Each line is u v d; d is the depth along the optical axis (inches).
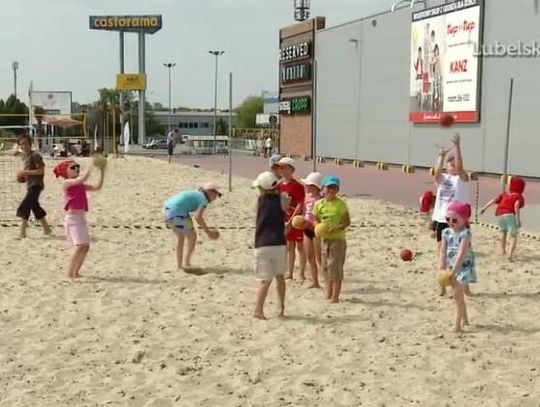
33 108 2770.7
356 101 1812.3
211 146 3056.1
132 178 1101.1
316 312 320.8
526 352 264.8
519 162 1213.7
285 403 216.5
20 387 230.1
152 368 248.1
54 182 981.8
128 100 4778.5
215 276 391.2
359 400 218.8
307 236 360.8
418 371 244.8
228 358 258.4
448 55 1393.9
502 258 446.9
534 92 1180.5
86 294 350.9
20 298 341.4
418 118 1509.6
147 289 362.6
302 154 2186.3
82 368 247.6
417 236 533.0
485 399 219.9
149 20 3280.0
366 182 1162.6
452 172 384.2
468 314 317.4
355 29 1803.6
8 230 545.6
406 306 332.2
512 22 1227.2
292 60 2237.9
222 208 691.4
